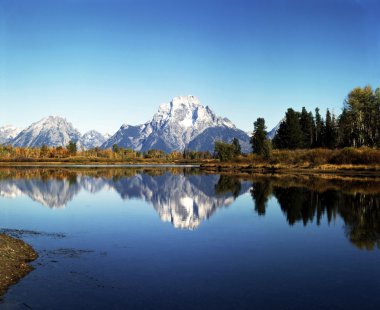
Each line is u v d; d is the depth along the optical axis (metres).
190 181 76.00
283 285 16.19
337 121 141.38
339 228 28.42
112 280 16.62
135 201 45.66
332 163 97.94
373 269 18.47
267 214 34.84
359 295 15.09
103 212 36.91
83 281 16.47
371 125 117.50
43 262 19.17
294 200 43.22
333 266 18.97
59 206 41.09
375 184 59.44
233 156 146.75
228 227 28.95
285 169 99.75
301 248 22.53
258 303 14.27
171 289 15.65
